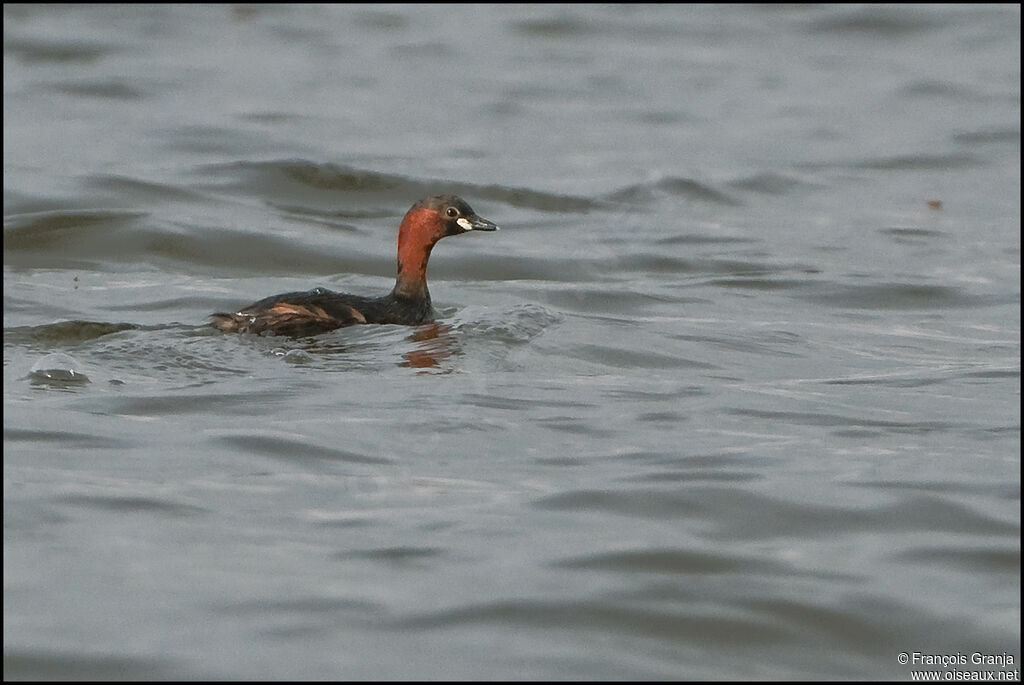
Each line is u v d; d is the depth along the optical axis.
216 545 10.43
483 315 17.64
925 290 20.81
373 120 31.61
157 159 27.44
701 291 20.50
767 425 13.55
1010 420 13.86
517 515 11.08
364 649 8.96
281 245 22.34
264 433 12.84
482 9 42.84
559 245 23.25
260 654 8.87
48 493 11.31
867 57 38.75
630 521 10.99
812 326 18.42
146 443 12.55
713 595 9.79
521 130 31.33
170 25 39.81
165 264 21.66
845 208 26.34
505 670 8.77
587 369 15.53
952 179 28.56
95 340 15.92
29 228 22.36
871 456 12.62
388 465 12.16
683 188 27.03
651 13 42.69
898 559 10.41
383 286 20.73
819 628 9.44
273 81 34.69
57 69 34.88
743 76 36.69
